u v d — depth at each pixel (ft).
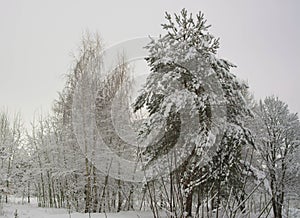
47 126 74.64
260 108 60.90
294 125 59.36
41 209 60.29
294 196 50.52
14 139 83.51
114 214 46.26
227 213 8.80
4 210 55.93
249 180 31.27
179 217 9.04
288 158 55.42
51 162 68.85
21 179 79.61
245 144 32.73
